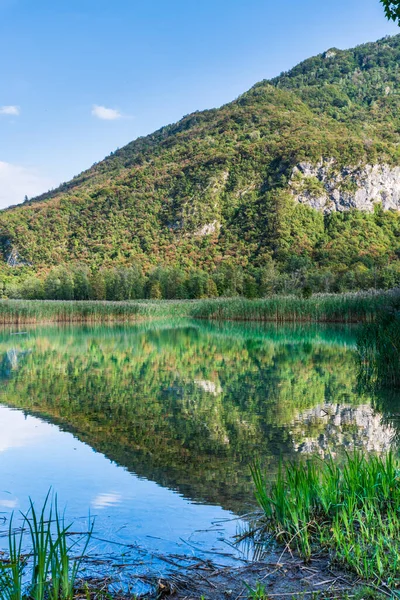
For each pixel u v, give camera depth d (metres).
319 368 13.91
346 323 32.16
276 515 4.17
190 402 9.46
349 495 4.05
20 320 37.50
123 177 134.50
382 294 28.61
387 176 115.88
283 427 7.55
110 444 6.72
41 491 5.09
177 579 3.42
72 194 131.62
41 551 3.03
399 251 92.56
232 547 3.86
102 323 39.47
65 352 18.73
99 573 3.51
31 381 12.02
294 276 66.38
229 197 117.06
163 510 4.57
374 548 3.55
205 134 154.00
